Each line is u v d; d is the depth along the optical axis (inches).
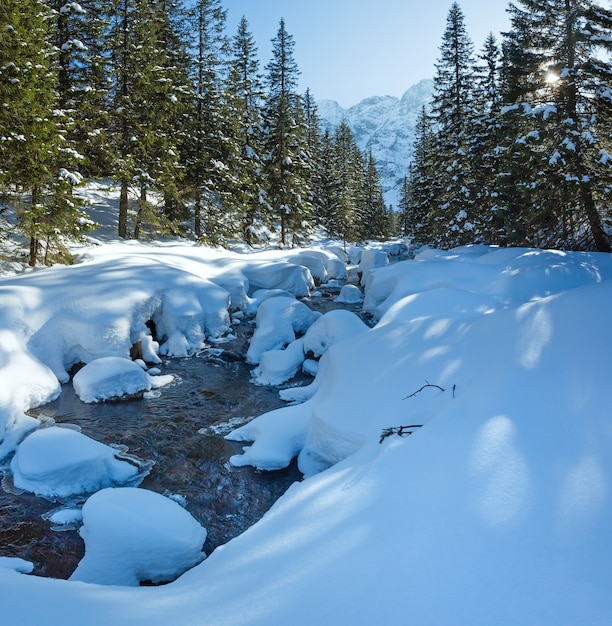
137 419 394.6
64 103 782.5
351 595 126.3
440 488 164.6
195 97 1048.8
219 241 1086.4
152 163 910.4
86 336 472.7
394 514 160.1
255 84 1378.0
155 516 221.3
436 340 316.8
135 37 877.2
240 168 1158.3
